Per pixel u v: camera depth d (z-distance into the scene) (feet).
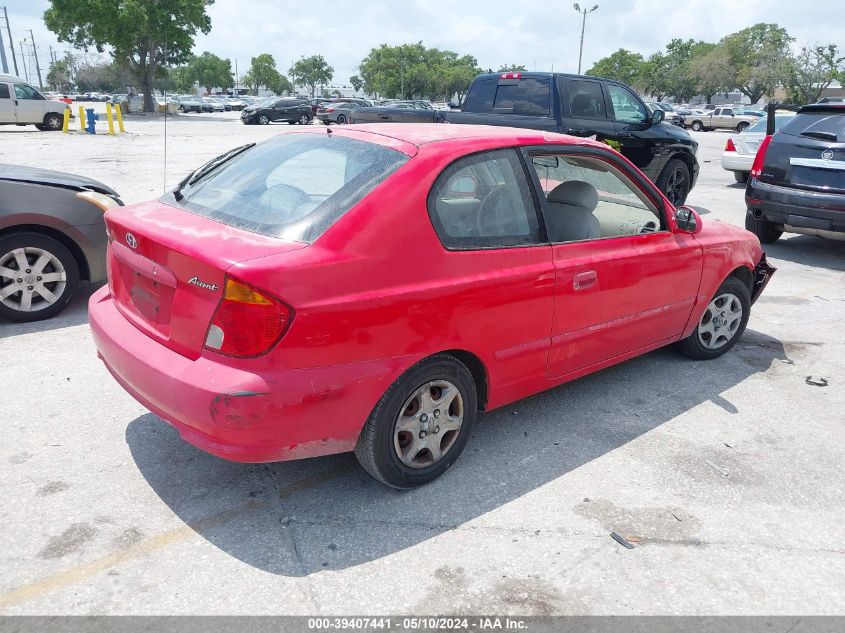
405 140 10.48
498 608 8.25
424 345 9.70
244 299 8.25
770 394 14.64
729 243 15.21
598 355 12.88
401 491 10.57
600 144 12.75
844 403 14.35
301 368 8.64
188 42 151.64
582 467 11.46
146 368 9.12
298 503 10.16
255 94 429.38
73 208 17.01
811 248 29.68
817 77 212.84
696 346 15.88
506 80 32.48
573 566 9.04
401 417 9.96
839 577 9.08
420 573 8.79
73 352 15.26
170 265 9.03
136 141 75.15
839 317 20.16
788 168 26.21
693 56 347.97
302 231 9.05
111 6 136.36
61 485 10.29
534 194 11.35
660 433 12.74
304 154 10.94
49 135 78.23
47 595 8.13
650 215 13.87
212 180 11.33
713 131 143.54
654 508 10.39
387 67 352.49
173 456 11.23
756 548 9.58
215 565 8.77
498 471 11.23
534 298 11.03
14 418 12.19
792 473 11.56
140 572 8.58
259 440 8.63
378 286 9.11
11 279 16.52
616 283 12.46
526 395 11.95
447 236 9.98
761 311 20.58
